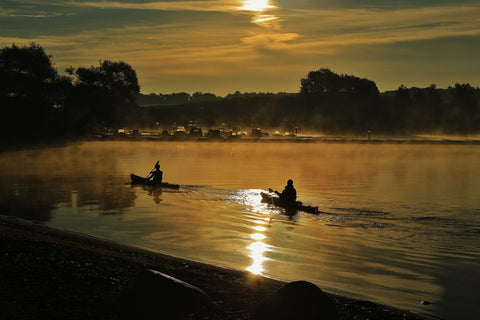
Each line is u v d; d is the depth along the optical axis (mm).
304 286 7453
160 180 27453
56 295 8062
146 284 7840
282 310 7359
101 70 102500
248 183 29219
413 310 9070
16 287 8195
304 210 19797
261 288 9508
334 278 10945
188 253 12867
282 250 13391
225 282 9820
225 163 44625
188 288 8031
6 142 63656
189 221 17266
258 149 70000
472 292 10117
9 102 69625
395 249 13648
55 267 9617
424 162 48594
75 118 88812
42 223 16531
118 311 7574
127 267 10352
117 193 24328
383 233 15758
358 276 11133
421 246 14070
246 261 12195
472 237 15289
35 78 84125
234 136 95000
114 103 104062
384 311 8477
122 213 18734
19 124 68625
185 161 46500
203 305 7988
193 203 21359
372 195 24922
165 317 7586
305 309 7297
